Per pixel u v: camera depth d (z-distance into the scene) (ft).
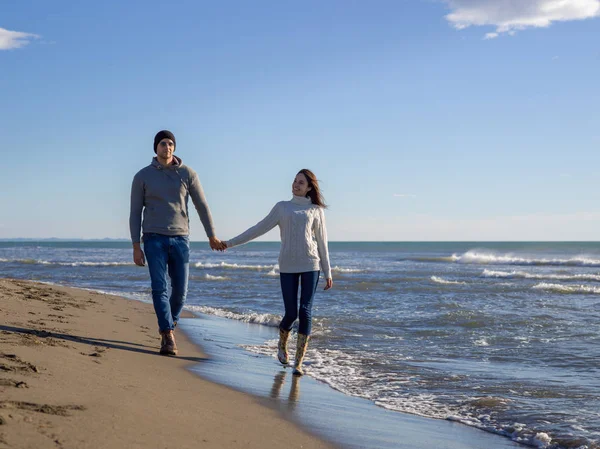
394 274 78.38
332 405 13.64
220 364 17.80
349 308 36.42
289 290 17.08
